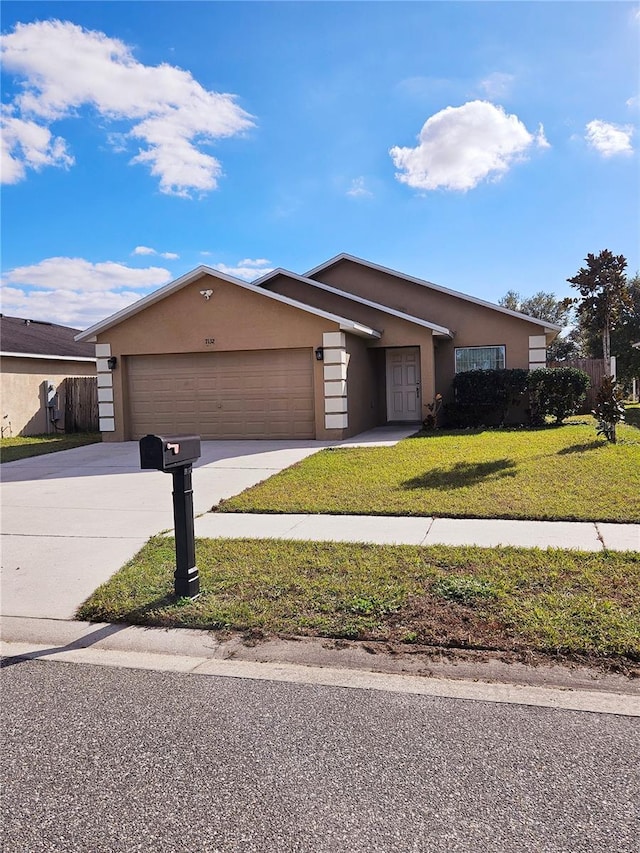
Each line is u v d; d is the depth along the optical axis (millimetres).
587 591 4734
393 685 3658
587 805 2529
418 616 4469
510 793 2617
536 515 6988
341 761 2885
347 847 2326
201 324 15156
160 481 10445
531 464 9648
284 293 18406
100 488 9961
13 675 3953
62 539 7020
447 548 5930
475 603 4598
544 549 5812
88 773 2850
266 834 2410
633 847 2291
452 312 18188
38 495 9531
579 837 2348
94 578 5699
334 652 4090
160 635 4488
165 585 5305
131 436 16062
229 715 3359
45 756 3000
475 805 2545
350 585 5074
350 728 3186
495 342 17875
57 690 3721
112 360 15781
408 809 2529
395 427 17578
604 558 5441
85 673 3959
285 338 14602
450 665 3850
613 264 22453
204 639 4395
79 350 23562
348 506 7848
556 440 12328
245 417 15211
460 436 13844
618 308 23109
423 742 3033
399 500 7973
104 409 15984
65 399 21500
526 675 3686
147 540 6840
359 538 6492
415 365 18703
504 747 2971
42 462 13000
